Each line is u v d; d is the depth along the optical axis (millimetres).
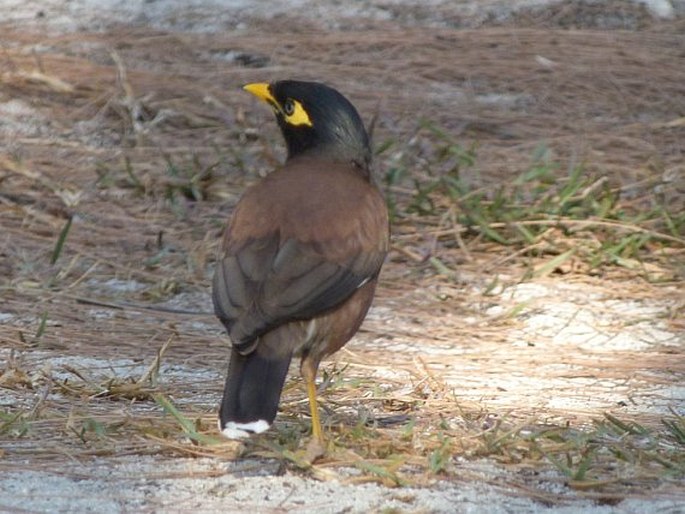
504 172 15180
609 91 17172
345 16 18766
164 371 10859
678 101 17000
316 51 17797
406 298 12625
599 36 18328
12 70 16656
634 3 19266
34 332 11531
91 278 12875
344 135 10227
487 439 9227
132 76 16812
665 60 17797
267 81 16984
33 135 15641
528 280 13023
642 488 8797
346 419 9852
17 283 12562
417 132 15867
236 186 14758
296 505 8383
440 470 8875
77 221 13953
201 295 12625
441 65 17500
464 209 14039
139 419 9555
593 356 11406
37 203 14227
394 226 13953
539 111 16766
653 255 13531
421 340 11711
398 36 18156
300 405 10078
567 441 9312
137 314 12109
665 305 12547
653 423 9922
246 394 8422
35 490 8508
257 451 9133
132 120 15930
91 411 9844
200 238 13734
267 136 15789
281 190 9375
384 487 8703
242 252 8984
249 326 8562
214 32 18266
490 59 17688
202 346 11438
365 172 10328
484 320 12188
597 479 8852
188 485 8656
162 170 14969
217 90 16656
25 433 9375
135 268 13102
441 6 19047
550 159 15211
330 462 9023
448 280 13000
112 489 8562
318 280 8891
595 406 10266
